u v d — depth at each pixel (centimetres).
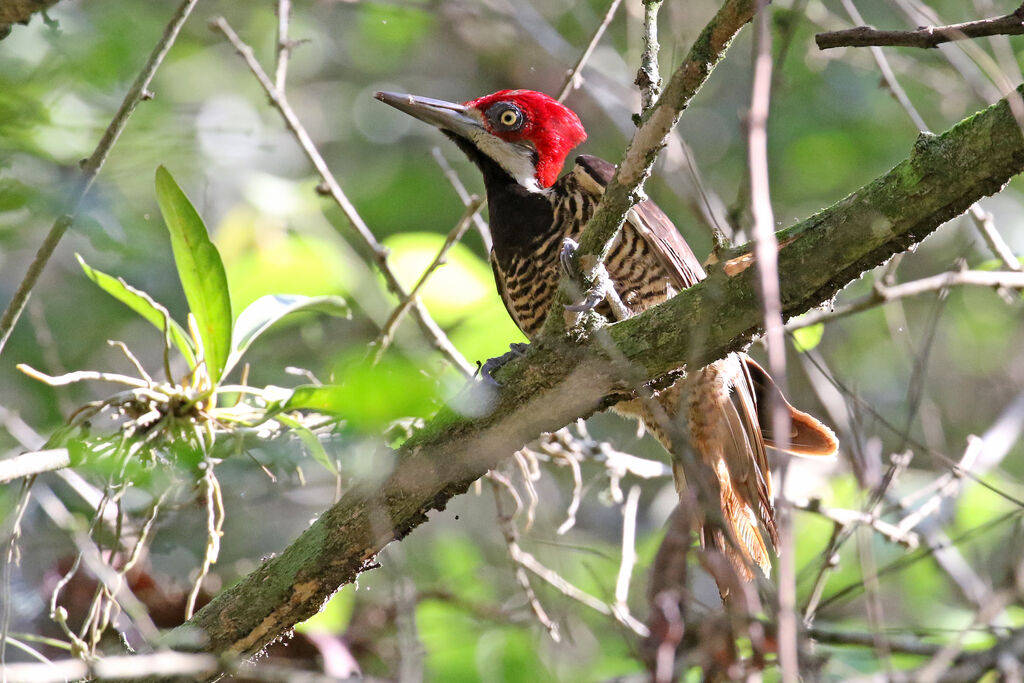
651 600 912
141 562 959
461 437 738
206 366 843
